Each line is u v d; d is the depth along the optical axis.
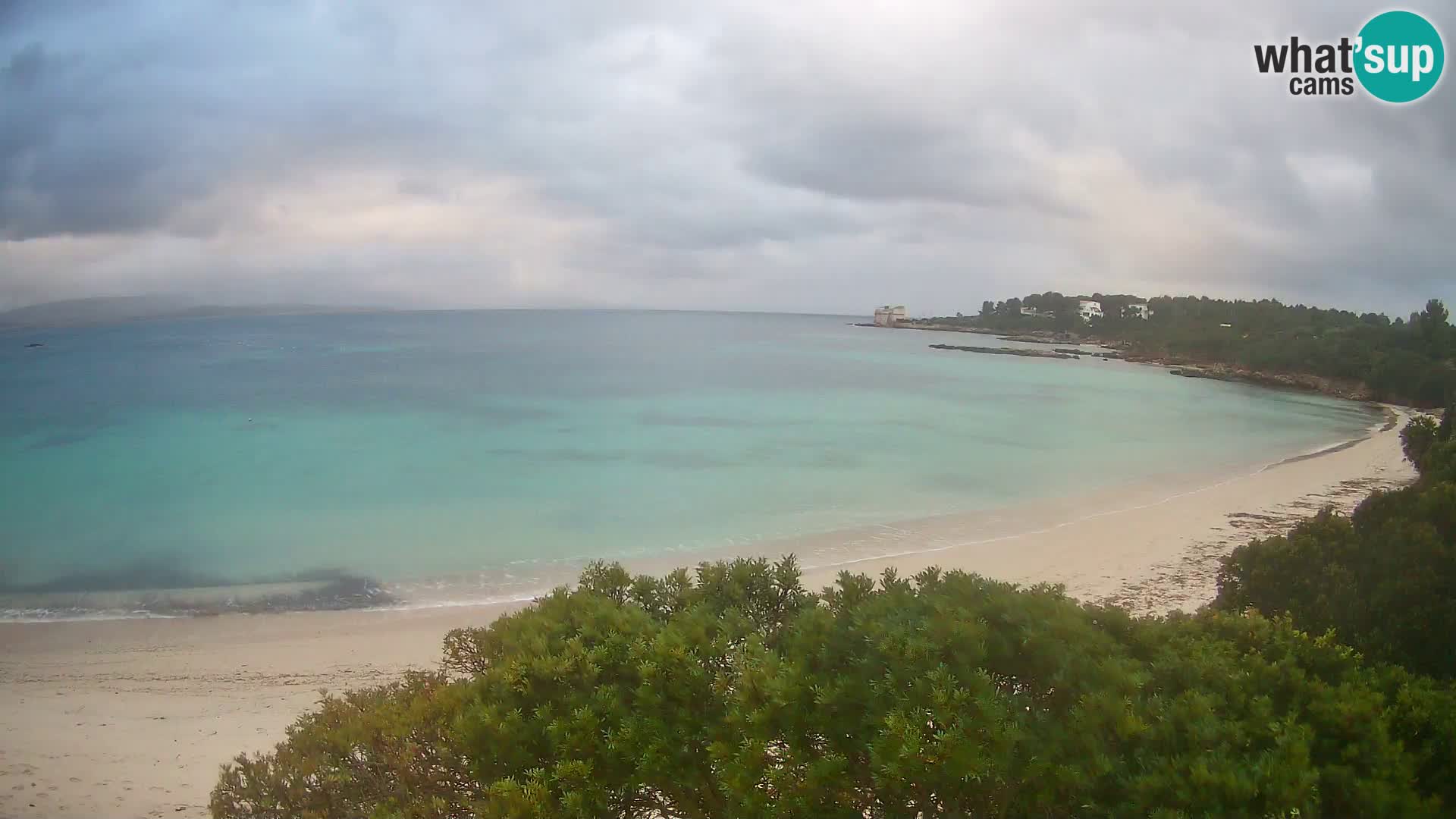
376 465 34.16
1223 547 21.30
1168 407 64.75
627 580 6.80
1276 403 71.50
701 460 36.12
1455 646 8.05
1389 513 11.73
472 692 5.46
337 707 6.43
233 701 12.62
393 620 16.69
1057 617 5.11
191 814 8.66
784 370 91.00
